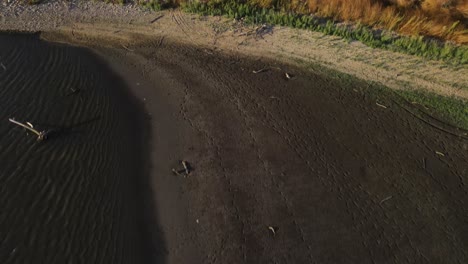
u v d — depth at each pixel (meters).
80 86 14.20
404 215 10.75
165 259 9.67
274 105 13.89
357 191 11.30
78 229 10.02
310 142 12.66
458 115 13.66
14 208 10.34
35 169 11.30
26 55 15.45
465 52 15.80
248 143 12.52
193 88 14.41
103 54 15.89
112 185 11.12
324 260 9.76
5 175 11.07
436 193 11.31
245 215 10.60
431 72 15.26
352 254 9.88
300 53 16.14
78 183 11.06
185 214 10.59
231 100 14.00
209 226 10.34
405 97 14.31
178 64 15.52
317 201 10.99
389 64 15.59
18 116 12.75
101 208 10.55
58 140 12.16
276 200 10.98
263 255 9.81
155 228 10.28
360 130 13.10
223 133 12.80
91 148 12.06
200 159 11.97
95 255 9.54
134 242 9.93
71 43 16.38
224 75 15.06
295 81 14.91
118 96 13.97
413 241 10.19
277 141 12.63
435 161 12.19
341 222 10.52
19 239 9.70
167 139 12.55
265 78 15.01
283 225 10.41
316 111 13.73
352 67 15.52
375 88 14.67
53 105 13.31
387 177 11.70
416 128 13.20
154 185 11.24
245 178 11.50
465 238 10.27
